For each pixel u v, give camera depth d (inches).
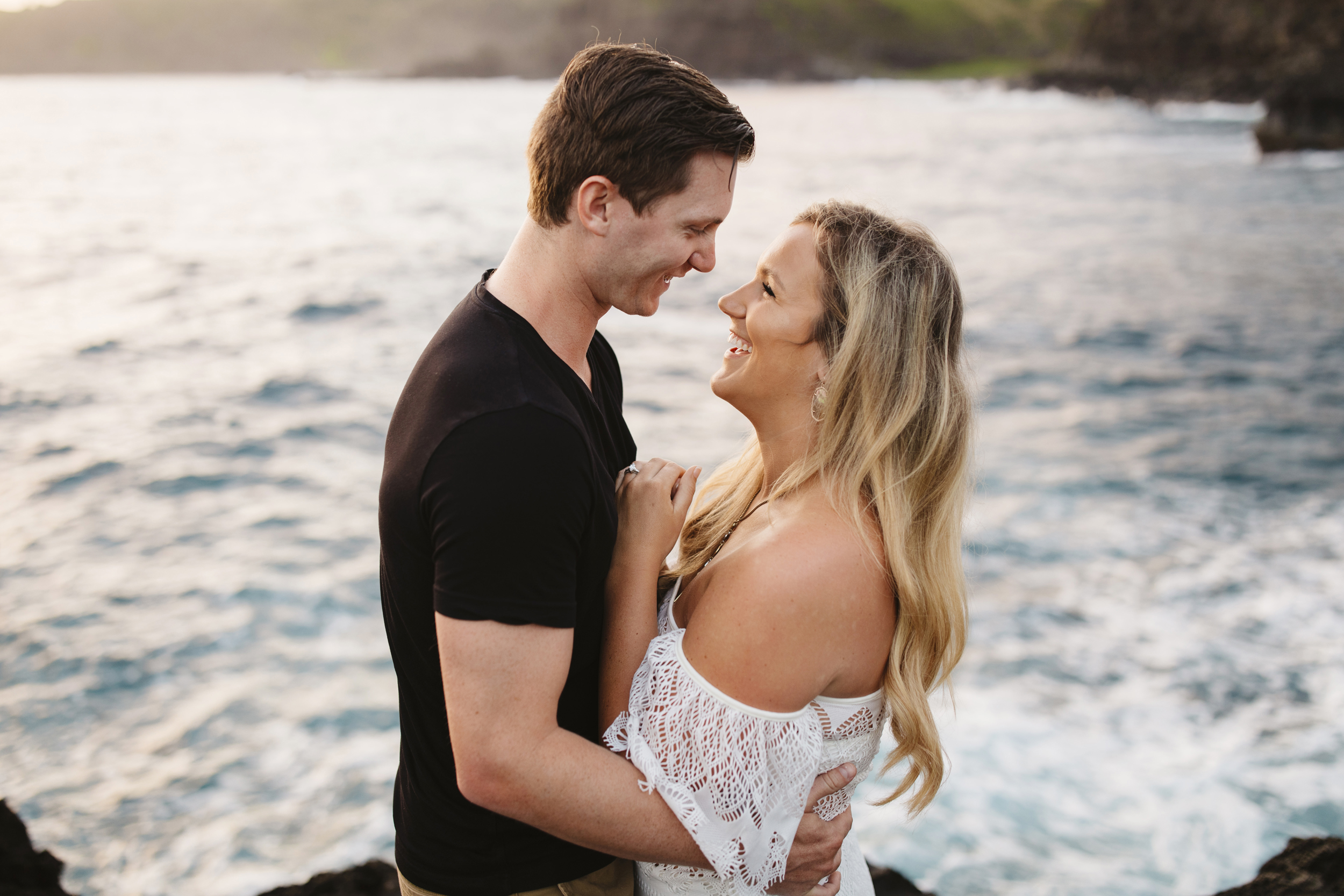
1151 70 3331.7
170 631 244.5
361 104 4424.2
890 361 60.3
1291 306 636.7
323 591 265.3
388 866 126.3
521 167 1785.2
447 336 57.9
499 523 51.4
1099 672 223.0
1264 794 179.6
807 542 58.4
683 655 59.0
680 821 56.4
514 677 52.5
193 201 1250.6
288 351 538.9
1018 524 305.6
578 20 6776.6
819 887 65.3
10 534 300.7
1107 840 170.4
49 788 190.2
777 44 5856.3
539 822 55.0
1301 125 1738.4
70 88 7022.6
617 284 59.6
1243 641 235.5
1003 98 4092.0
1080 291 703.1
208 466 361.4
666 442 375.6
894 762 64.3
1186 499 326.6
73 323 592.7
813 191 1373.0
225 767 195.6
